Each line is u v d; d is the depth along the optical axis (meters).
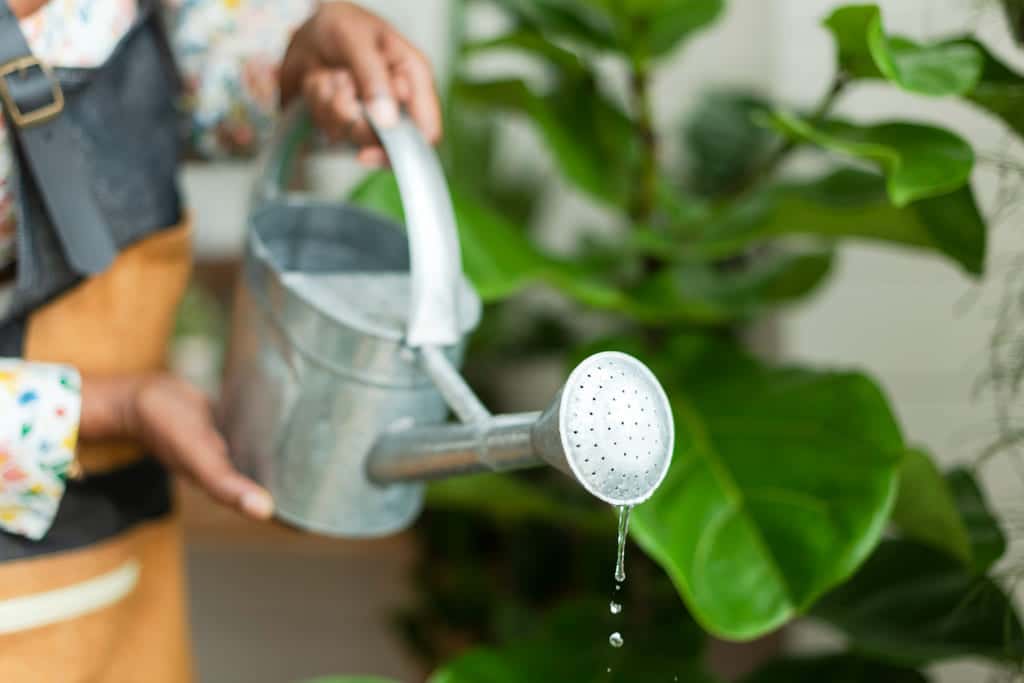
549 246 2.21
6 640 1.11
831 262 1.34
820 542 1.08
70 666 1.14
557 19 1.35
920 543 1.22
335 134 1.13
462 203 1.25
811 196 1.22
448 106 1.48
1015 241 1.33
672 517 1.11
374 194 1.23
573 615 1.30
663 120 2.14
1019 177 1.29
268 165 1.13
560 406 0.87
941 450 1.46
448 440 0.97
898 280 1.50
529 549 1.84
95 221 1.11
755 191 1.35
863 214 1.18
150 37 1.18
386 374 1.01
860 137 1.14
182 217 1.22
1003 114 1.14
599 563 1.72
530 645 1.26
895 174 1.07
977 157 1.19
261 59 1.29
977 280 1.17
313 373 1.02
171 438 1.09
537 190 2.05
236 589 2.40
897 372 1.50
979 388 1.23
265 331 1.04
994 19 1.29
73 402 1.07
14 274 1.18
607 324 2.09
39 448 1.07
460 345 1.04
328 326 1.01
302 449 1.04
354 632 2.36
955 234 1.15
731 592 1.07
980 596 1.16
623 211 1.39
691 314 1.29
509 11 1.39
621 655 1.26
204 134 1.32
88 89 1.12
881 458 1.12
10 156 1.07
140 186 1.17
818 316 1.57
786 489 1.12
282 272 1.03
